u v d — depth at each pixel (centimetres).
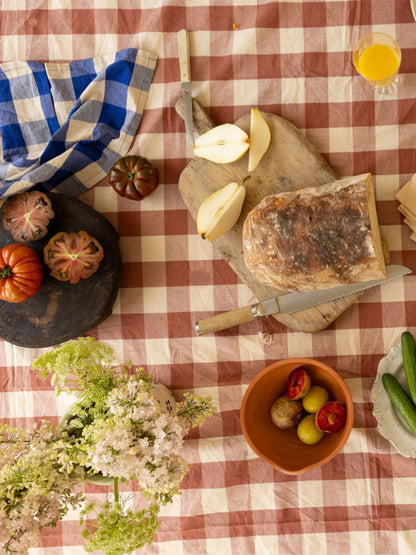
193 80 153
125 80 152
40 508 112
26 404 161
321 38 149
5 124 158
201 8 151
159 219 157
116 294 152
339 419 138
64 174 155
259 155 144
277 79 151
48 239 150
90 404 121
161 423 107
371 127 149
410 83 147
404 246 150
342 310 147
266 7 149
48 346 152
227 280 156
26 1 156
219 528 158
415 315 151
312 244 126
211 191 149
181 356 158
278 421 147
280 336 156
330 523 156
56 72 155
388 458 153
